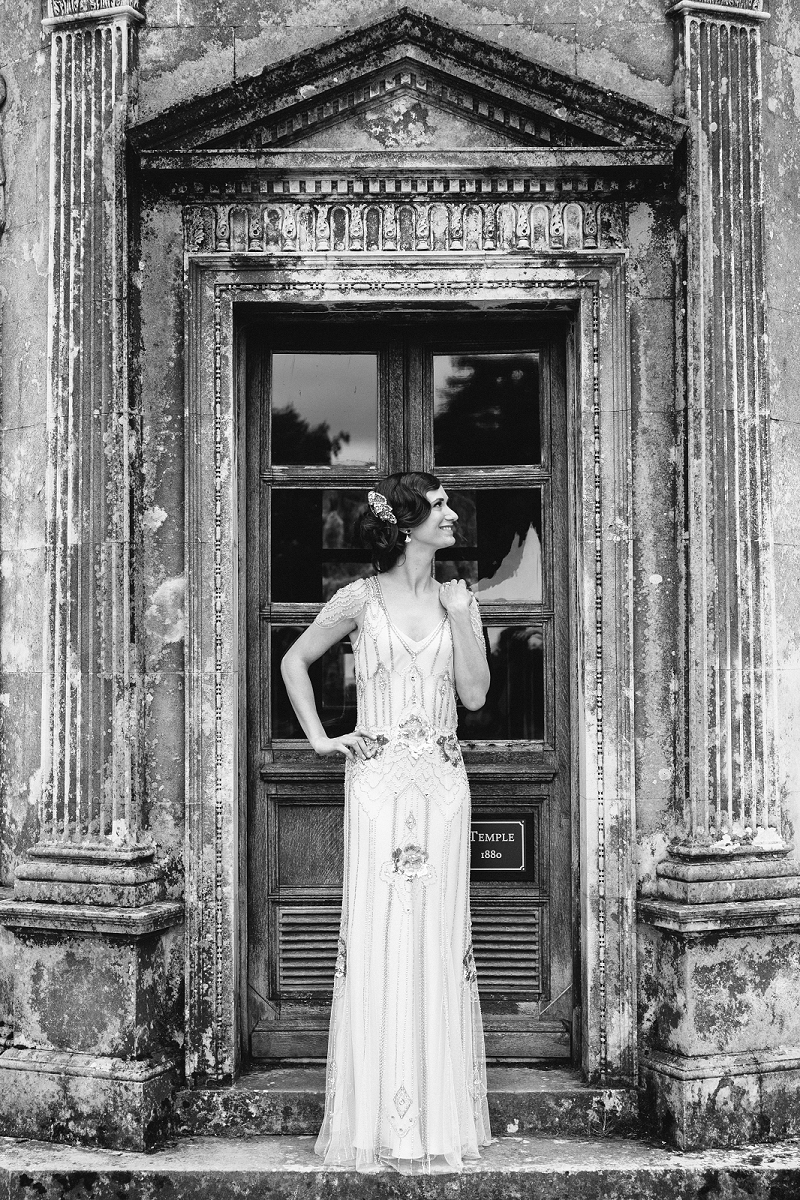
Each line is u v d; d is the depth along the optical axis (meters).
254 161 3.82
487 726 4.21
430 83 3.88
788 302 4.08
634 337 3.92
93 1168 3.50
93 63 3.96
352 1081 3.54
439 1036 3.48
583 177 3.87
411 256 3.88
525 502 4.23
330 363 4.24
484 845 4.16
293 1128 3.80
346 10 3.97
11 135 4.21
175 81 3.98
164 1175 3.49
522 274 3.90
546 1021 4.10
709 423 3.85
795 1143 3.70
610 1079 3.83
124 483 3.84
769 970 3.80
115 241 3.87
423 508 3.59
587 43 3.96
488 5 3.97
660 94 3.96
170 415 3.94
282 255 3.89
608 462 3.89
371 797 3.56
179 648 3.92
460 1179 3.50
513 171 3.84
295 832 4.17
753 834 3.85
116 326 3.86
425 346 4.23
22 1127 3.76
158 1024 3.80
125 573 3.84
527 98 3.82
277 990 4.12
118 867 3.76
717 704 3.83
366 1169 3.49
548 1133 3.78
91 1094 3.68
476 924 4.15
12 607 4.13
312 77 3.81
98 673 3.86
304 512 4.23
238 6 3.97
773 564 3.95
